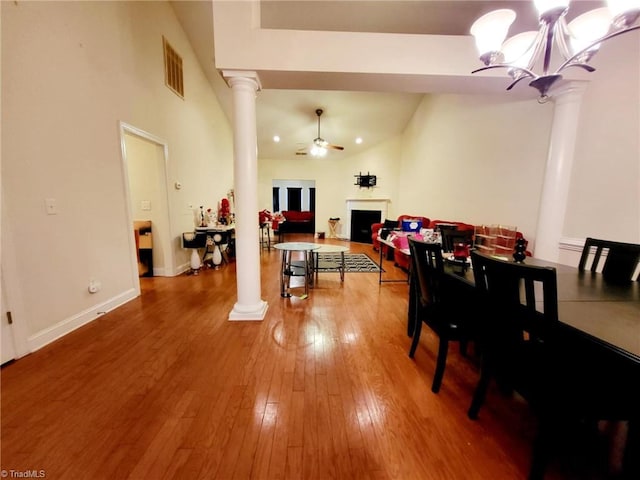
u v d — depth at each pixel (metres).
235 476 1.11
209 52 4.59
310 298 3.23
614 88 2.30
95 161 2.52
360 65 2.23
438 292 1.67
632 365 0.83
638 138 2.19
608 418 1.01
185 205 4.38
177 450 1.22
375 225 6.55
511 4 2.73
